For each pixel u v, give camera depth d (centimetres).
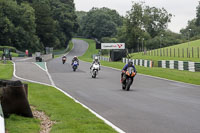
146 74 6194
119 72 6656
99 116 2023
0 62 10156
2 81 1898
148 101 2755
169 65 7856
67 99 2745
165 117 2045
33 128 1599
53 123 1773
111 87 3900
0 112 1538
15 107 1812
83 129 1594
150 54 13525
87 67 8144
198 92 3478
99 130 1573
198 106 2484
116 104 2589
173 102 2697
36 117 1920
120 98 2942
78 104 2459
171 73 6347
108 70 7319
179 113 2184
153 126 1788
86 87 3891
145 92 3425
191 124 1834
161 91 3541
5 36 19600
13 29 19875
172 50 14088
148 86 4081
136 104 2586
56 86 3991
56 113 2028
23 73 5869
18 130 1532
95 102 2700
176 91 3553
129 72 3522
